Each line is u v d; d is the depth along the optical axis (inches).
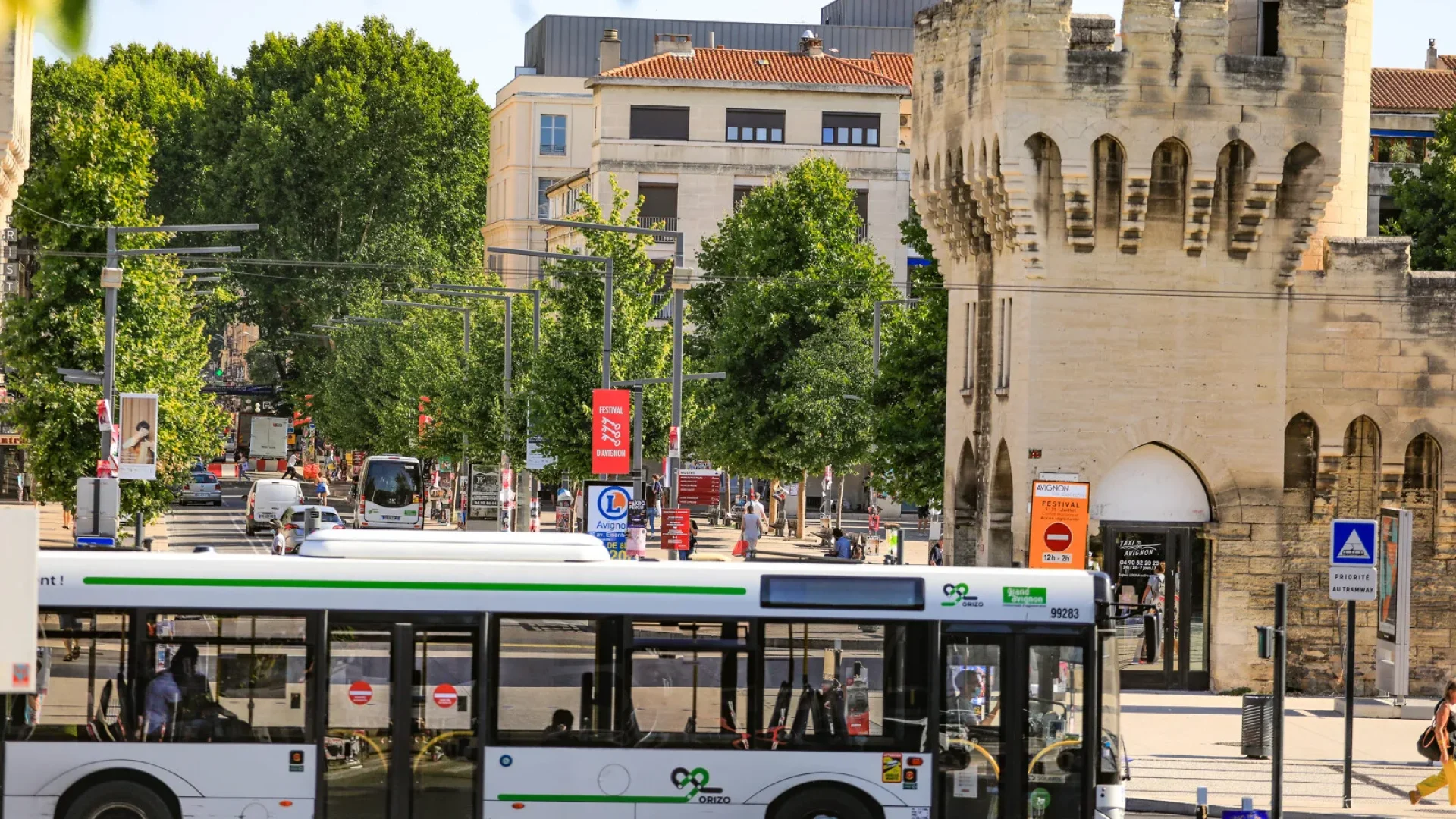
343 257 5497.1
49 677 896.3
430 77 5851.4
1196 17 1689.2
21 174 2041.1
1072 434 1712.6
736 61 4699.8
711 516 4060.0
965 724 937.5
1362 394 1731.1
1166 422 1713.8
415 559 931.3
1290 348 1732.3
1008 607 941.8
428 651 911.0
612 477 2330.2
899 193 4596.5
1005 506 1834.4
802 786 925.8
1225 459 1718.8
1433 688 1742.1
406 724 906.1
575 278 2773.1
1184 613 1737.2
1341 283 1729.8
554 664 915.4
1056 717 942.4
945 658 938.1
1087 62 1690.5
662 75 4586.6
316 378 5364.2
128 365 2394.2
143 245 2423.7
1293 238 1716.3
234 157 5629.9
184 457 2527.1
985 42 1765.5
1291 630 1738.4
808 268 3344.0
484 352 3501.5
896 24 6156.5
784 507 3777.1
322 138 5487.2
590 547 951.6
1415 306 1732.3
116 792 897.5
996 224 1782.7
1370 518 1729.8
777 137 4630.9
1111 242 1711.4
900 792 927.7
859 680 930.7
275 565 908.6
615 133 4594.0
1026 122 1691.7
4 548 478.9
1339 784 1263.5
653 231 2391.7
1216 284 1716.3
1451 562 1738.4
